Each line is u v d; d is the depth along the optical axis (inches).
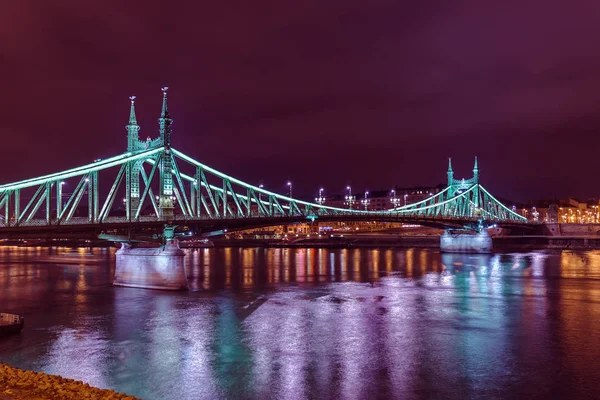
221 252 6663.4
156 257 2893.7
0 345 1679.4
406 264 4495.6
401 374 1405.0
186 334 1820.9
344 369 1446.9
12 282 3179.1
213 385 1332.4
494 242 7450.8
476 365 1475.1
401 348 1641.2
